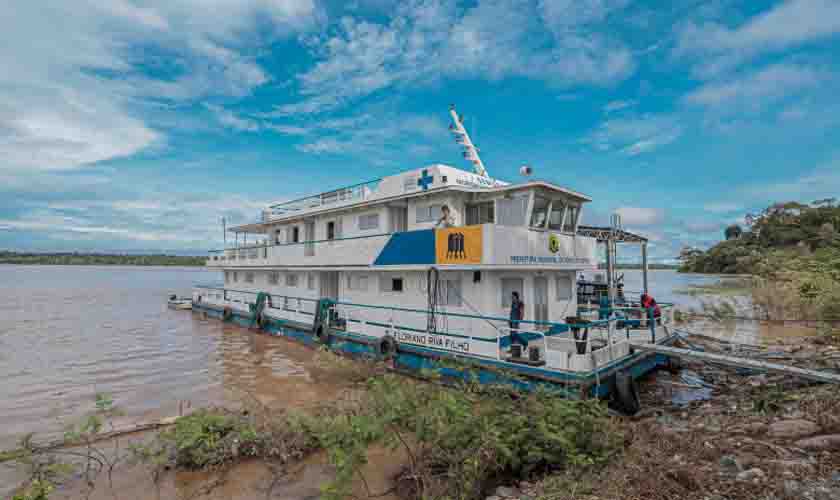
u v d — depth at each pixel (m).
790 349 16.56
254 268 22.58
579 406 7.25
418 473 6.29
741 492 5.11
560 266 13.61
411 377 12.76
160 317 29.23
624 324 13.72
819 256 32.66
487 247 11.32
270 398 11.74
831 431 6.98
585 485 5.60
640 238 17.97
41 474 6.80
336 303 16.20
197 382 13.35
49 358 16.70
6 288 65.12
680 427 8.07
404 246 13.53
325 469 7.47
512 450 6.41
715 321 25.22
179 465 7.57
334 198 18.86
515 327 11.66
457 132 17.41
